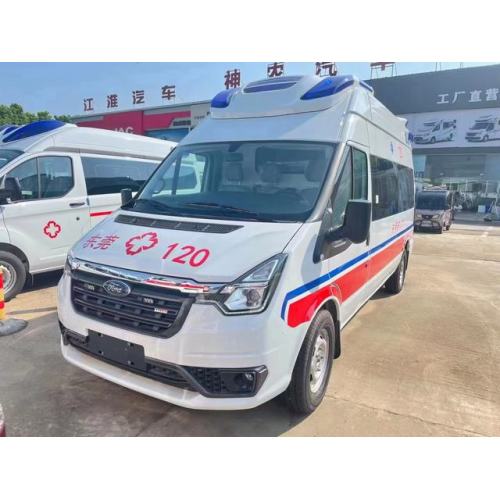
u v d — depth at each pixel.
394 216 6.11
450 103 28.31
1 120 36.97
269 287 2.77
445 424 3.42
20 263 6.30
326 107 3.97
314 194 3.43
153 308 2.81
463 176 30.03
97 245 3.34
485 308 6.73
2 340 4.84
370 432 3.28
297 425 3.34
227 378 2.73
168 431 3.22
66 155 6.91
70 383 3.89
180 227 3.27
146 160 8.27
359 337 5.30
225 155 3.94
